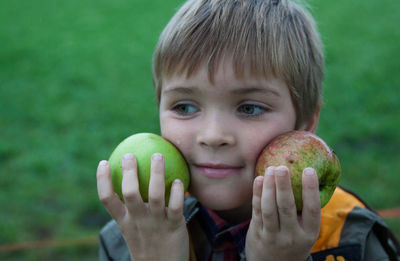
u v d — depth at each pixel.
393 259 1.61
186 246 1.42
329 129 5.24
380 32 9.96
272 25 1.41
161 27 11.46
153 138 1.40
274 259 1.33
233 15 1.40
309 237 1.27
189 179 1.40
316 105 1.64
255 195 1.25
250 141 1.32
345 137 5.01
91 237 3.45
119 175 1.38
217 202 1.36
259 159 1.33
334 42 9.41
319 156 1.30
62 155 4.90
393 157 4.47
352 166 4.31
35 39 10.41
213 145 1.31
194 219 1.69
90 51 9.56
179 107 1.42
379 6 12.21
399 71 7.41
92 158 4.84
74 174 4.46
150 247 1.39
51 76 7.97
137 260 1.42
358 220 1.58
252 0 1.47
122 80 7.78
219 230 1.60
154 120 5.95
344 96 6.36
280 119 1.37
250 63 1.32
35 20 12.09
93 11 13.03
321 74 1.69
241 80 1.31
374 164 4.32
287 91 1.40
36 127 5.79
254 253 1.35
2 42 10.12
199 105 1.37
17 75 8.02
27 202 3.93
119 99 6.82
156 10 13.10
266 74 1.34
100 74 8.12
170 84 1.41
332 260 1.53
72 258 3.24
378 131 5.09
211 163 1.33
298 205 1.30
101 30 11.23
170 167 1.34
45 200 3.98
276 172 1.19
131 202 1.31
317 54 1.64
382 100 6.13
